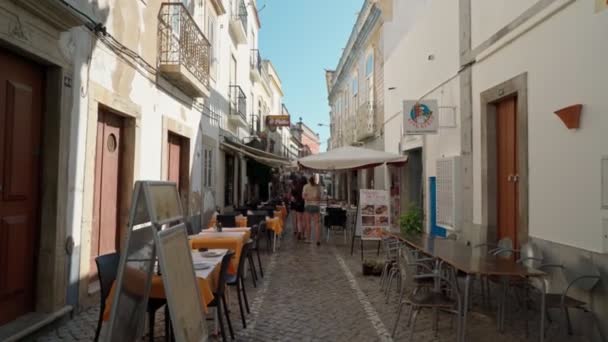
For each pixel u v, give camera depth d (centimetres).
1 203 391
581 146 450
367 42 1716
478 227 705
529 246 519
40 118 443
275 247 1055
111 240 616
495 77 650
